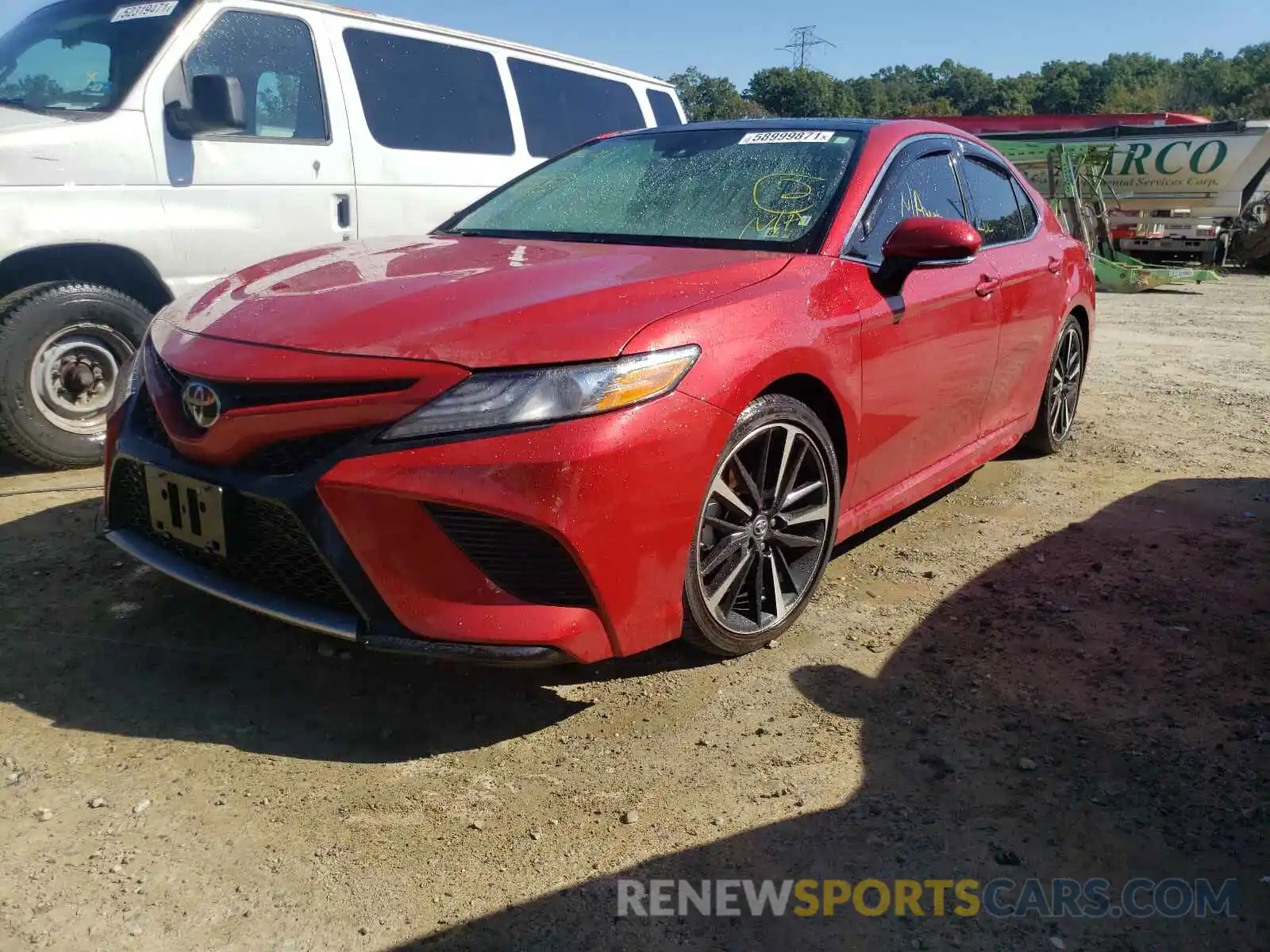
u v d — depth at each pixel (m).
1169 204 19.55
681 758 2.48
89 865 2.05
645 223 3.44
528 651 2.33
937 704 2.75
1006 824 2.26
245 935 1.89
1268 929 1.98
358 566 2.29
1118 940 1.94
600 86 6.89
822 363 2.90
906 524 4.16
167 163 4.45
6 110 4.27
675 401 2.45
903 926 1.96
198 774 2.35
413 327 2.41
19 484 4.18
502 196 3.96
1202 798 2.36
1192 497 4.56
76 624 2.99
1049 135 20.48
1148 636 3.17
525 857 2.12
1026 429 4.70
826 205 3.28
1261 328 10.92
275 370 2.36
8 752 2.38
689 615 2.70
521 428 2.27
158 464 2.56
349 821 2.22
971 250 2.99
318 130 5.06
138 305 4.40
